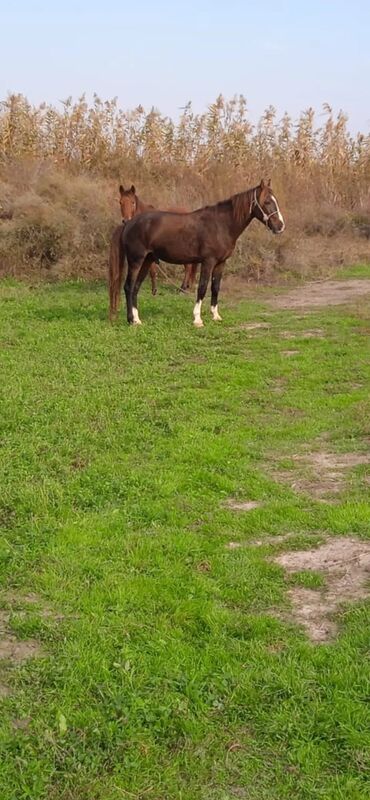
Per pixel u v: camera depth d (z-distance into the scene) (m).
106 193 20.14
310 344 11.52
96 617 4.00
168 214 12.48
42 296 16.14
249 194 12.42
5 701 3.36
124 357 10.43
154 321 13.12
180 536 5.01
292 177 26.70
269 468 6.52
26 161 22.61
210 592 4.32
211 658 3.66
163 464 6.35
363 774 2.94
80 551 4.77
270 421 7.81
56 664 3.61
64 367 9.70
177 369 9.88
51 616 4.08
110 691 3.39
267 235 19.52
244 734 3.18
